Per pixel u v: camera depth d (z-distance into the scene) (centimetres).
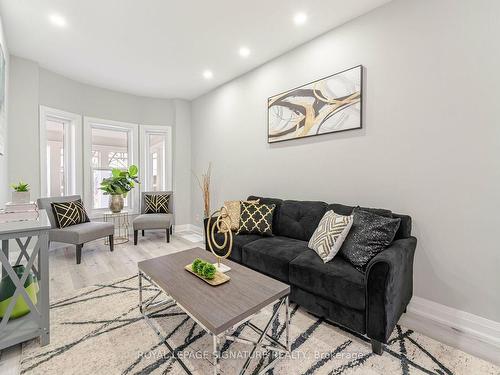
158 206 454
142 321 185
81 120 404
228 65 340
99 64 339
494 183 170
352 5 221
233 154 390
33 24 248
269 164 329
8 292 167
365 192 234
